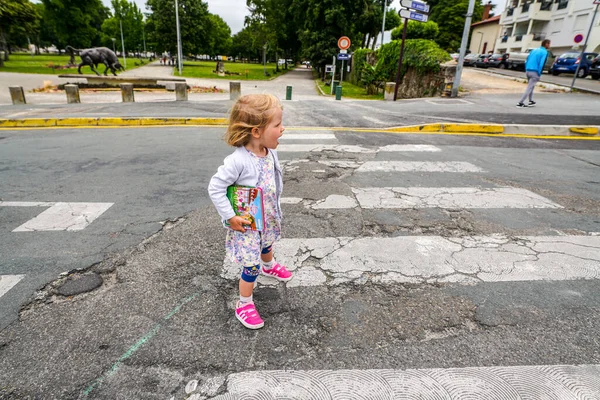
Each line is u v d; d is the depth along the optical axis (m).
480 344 2.06
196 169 5.39
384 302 2.43
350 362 1.93
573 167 5.57
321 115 10.30
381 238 3.31
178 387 1.77
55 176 5.02
